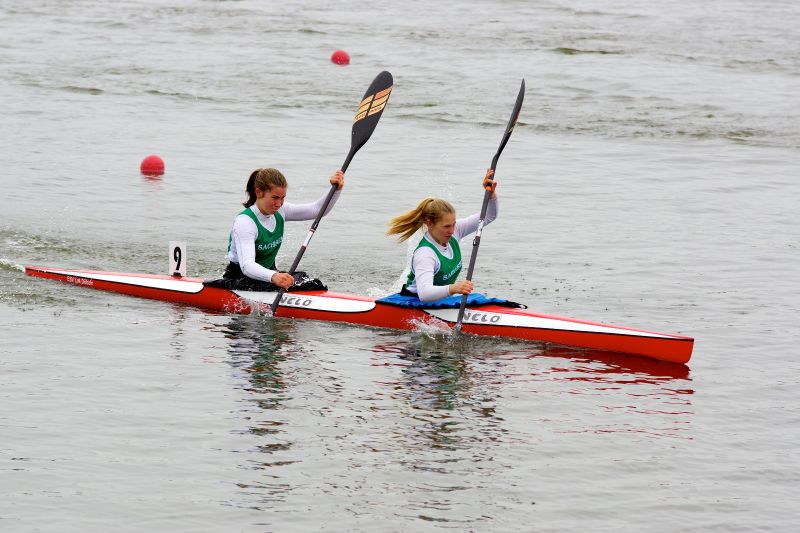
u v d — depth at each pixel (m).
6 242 50.00
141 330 37.66
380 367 34.25
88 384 31.67
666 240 53.50
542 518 24.19
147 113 85.69
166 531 23.14
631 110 90.94
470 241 53.12
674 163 73.50
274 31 128.12
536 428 29.38
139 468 26.03
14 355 34.12
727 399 32.12
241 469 26.16
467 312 38.50
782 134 83.06
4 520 23.33
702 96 96.81
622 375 34.12
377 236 54.22
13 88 92.62
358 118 46.53
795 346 37.34
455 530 23.52
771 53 119.88
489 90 97.75
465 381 33.12
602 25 139.12
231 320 39.53
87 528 23.14
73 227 53.69
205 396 31.00
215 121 83.81
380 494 25.06
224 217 57.28
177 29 127.81
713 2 166.62
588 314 40.94
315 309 39.97
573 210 60.06
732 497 25.50
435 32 129.75
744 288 44.97
